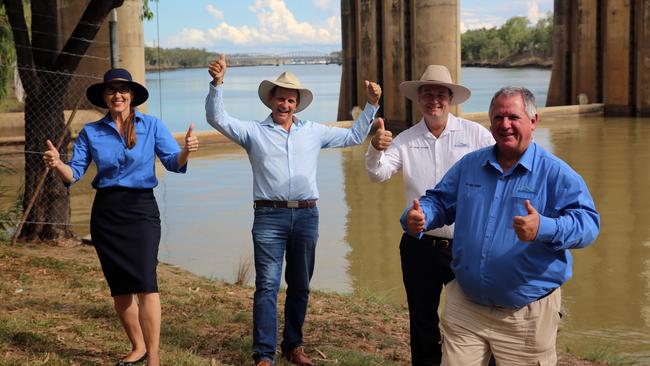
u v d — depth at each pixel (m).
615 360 8.98
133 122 6.12
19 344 6.78
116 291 6.05
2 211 14.29
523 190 4.88
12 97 32.91
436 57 36.41
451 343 5.16
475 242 4.96
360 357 7.38
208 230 16.19
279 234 6.62
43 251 12.27
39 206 12.98
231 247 14.68
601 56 46.41
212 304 9.20
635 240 15.34
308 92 6.71
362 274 13.01
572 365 8.48
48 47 12.88
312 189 6.69
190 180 22.95
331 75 165.50
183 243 15.03
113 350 6.84
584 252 14.51
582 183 4.82
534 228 4.54
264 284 6.57
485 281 4.91
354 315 9.29
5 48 19.09
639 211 18.14
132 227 6.03
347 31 44.44
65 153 13.02
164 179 23.20
